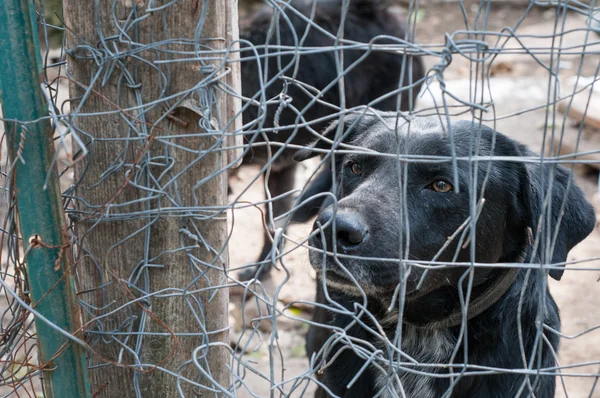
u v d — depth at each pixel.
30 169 1.86
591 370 4.06
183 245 2.16
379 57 5.45
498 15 10.87
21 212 1.89
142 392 2.30
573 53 1.63
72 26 2.04
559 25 10.09
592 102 7.14
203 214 2.12
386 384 1.94
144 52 2.01
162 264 2.18
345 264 2.40
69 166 1.67
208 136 2.07
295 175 5.67
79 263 2.25
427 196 2.59
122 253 2.19
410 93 1.61
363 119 2.97
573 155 1.63
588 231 2.63
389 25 5.54
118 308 2.12
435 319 2.74
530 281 2.69
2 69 1.79
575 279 5.11
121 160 2.12
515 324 2.65
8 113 1.83
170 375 2.28
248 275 5.04
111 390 2.32
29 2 1.78
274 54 1.77
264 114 1.82
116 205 2.07
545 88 8.28
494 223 2.70
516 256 2.81
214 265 2.19
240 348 4.32
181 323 2.24
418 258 2.56
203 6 1.95
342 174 2.88
